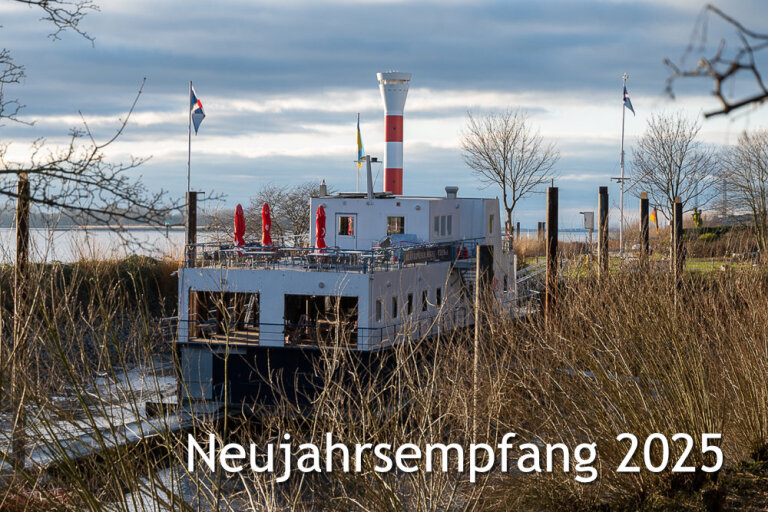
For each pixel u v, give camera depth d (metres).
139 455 13.17
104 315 12.98
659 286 18.75
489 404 16.61
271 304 30.39
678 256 23.69
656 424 16.86
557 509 17.27
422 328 32.22
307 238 52.31
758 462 17.78
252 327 32.88
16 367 11.52
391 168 56.56
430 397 15.05
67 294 12.89
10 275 12.53
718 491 16.11
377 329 29.78
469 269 37.56
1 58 9.84
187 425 21.02
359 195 40.78
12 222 12.22
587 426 17.12
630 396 17.06
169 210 6.91
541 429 18.05
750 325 19.05
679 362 16.92
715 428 16.80
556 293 21.97
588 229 28.98
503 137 71.38
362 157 53.69
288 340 30.22
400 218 37.72
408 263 33.91
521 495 17.19
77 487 11.80
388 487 14.14
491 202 42.28
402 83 55.84
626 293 18.36
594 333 17.89
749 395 18.36
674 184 67.75
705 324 19.75
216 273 30.83
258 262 33.38
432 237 37.69
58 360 12.91
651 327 17.45
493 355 19.22
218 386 29.86
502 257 44.25
